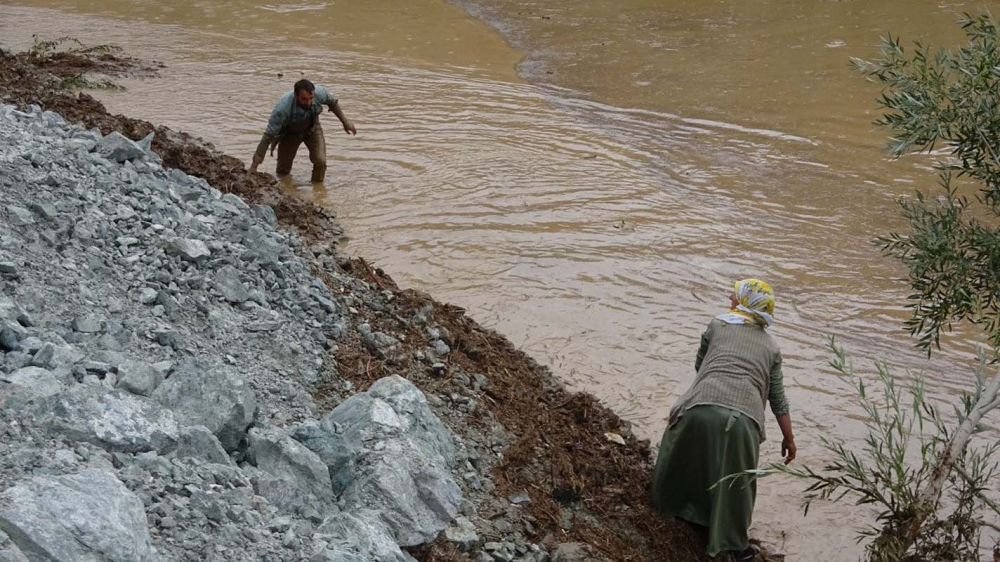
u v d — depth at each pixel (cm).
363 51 1794
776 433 687
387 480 480
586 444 636
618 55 1795
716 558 559
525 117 1406
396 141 1264
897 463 505
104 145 837
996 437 682
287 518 434
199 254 682
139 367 488
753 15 2039
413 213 1027
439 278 884
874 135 1342
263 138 1045
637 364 760
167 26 1952
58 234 631
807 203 1107
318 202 1045
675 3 2191
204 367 510
